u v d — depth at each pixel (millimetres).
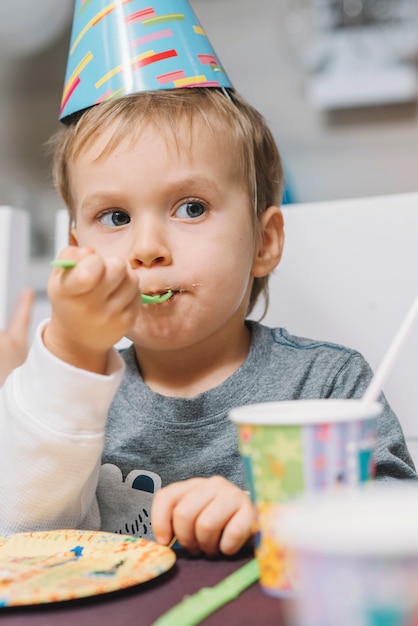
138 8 1022
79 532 704
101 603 530
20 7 2920
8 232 1375
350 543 333
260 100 2844
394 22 2678
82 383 701
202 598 519
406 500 391
